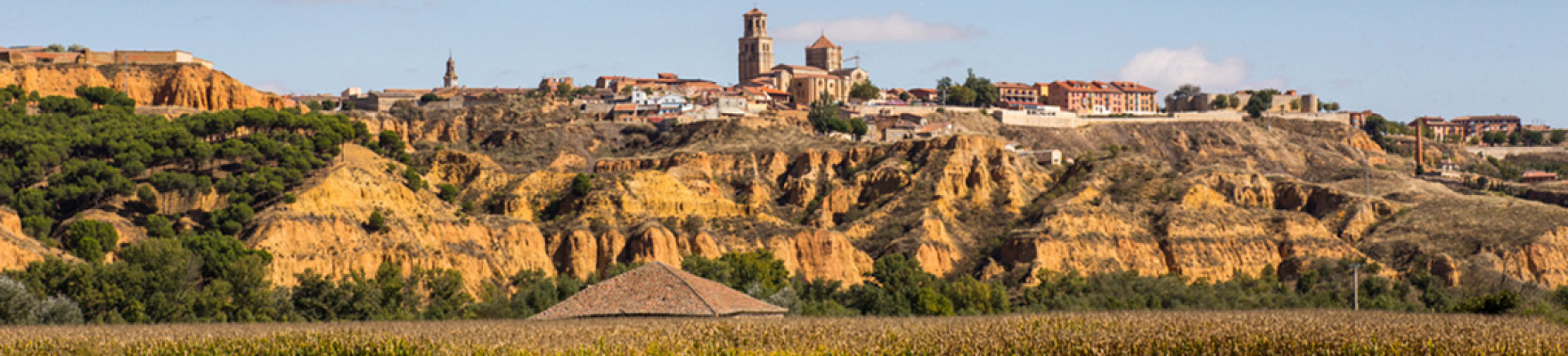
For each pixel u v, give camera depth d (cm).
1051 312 15175
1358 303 18075
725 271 19512
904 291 18725
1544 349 11619
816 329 12488
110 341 12388
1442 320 13588
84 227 18612
